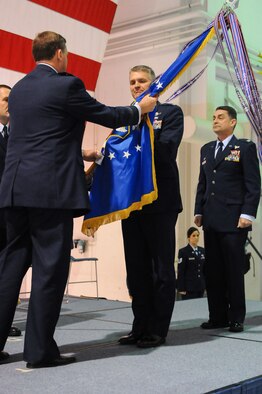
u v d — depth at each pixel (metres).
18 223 2.30
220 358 2.43
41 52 2.34
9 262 2.29
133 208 2.51
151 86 2.60
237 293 3.21
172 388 1.91
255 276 8.39
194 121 7.05
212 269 3.34
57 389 1.88
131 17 8.26
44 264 2.21
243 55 2.75
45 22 4.96
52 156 2.21
